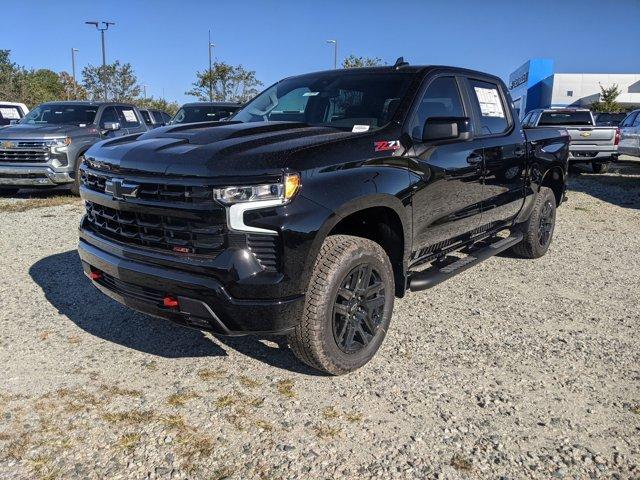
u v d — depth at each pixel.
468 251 5.32
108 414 3.08
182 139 3.43
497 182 5.05
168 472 2.62
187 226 3.05
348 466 2.70
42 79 49.28
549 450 2.87
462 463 2.74
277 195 2.94
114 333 4.12
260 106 4.73
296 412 3.15
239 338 4.07
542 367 3.76
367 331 3.61
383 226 3.80
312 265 3.08
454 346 4.04
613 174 16.08
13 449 2.75
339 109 4.23
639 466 2.76
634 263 6.46
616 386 3.54
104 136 10.78
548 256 6.68
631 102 44.53
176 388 3.38
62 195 10.72
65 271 5.53
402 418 3.12
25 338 3.99
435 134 3.71
